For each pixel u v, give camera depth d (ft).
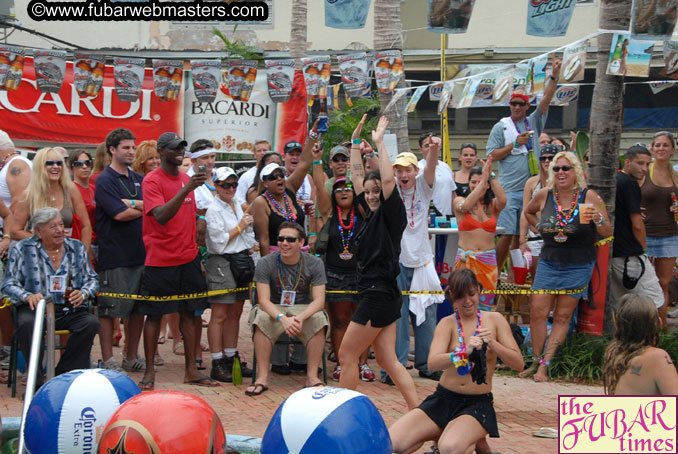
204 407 21.58
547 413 33.50
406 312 39.32
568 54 43.65
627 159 47.73
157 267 36.32
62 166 38.75
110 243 38.42
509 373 42.29
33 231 36.27
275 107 70.49
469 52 95.40
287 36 97.25
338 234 39.99
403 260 38.86
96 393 23.85
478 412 25.16
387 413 33.04
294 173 41.27
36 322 31.09
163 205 36.11
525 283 49.55
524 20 94.58
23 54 51.08
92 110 69.00
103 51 95.55
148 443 20.47
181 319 37.88
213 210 39.37
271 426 21.26
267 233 39.70
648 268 44.34
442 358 25.36
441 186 45.16
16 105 66.95
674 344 40.98
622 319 22.72
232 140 70.03
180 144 36.52
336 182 39.91
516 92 49.75
